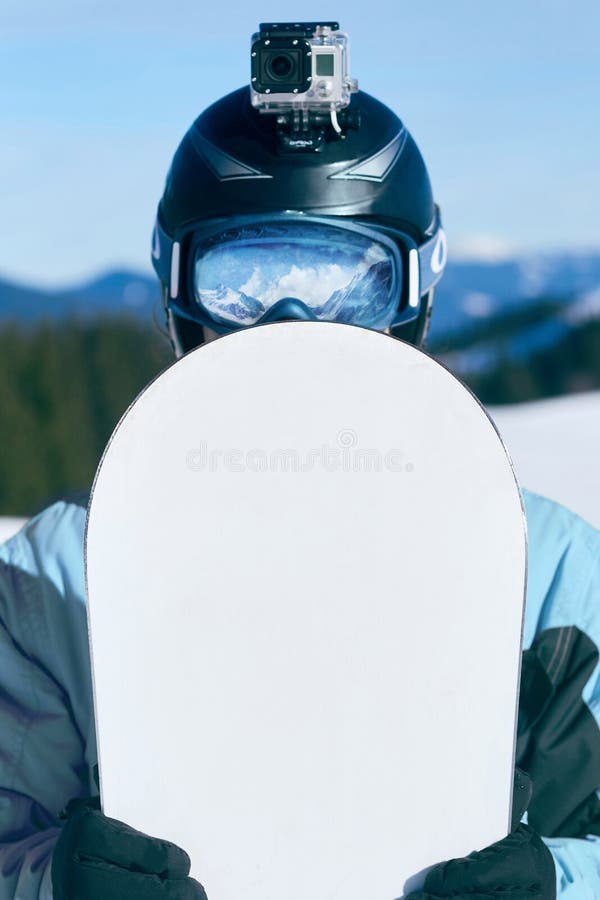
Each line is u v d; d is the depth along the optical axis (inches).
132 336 844.0
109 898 40.3
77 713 51.8
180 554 42.1
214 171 50.6
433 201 55.4
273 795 41.9
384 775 41.9
